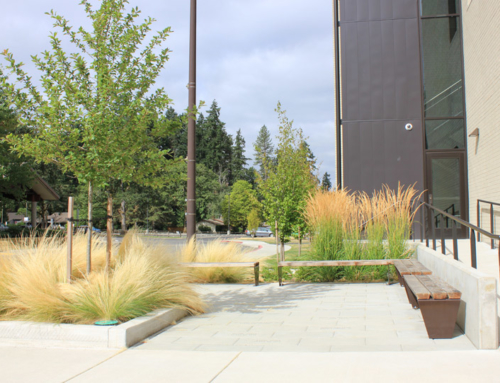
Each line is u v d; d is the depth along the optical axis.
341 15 14.23
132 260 6.44
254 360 4.19
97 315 5.42
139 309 5.58
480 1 11.67
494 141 10.77
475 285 4.50
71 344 4.89
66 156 6.25
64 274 6.39
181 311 6.21
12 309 5.74
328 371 3.78
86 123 6.09
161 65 6.73
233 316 6.32
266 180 12.19
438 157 13.53
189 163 10.47
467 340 4.70
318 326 5.60
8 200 30.27
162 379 3.73
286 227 11.72
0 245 6.96
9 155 25.17
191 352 4.54
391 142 13.71
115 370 4.00
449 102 13.64
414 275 6.35
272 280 9.80
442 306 4.80
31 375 3.92
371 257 9.50
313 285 9.11
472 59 12.55
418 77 13.77
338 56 14.55
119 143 6.29
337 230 9.75
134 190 70.94
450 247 10.44
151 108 6.60
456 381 3.43
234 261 9.69
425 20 13.95
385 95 13.84
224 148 104.19
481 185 11.96
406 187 13.53
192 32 10.53
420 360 4.00
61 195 57.31
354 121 13.90
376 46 14.00
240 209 81.12
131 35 6.54
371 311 6.44
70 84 6.32
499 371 3.65
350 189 13.71
